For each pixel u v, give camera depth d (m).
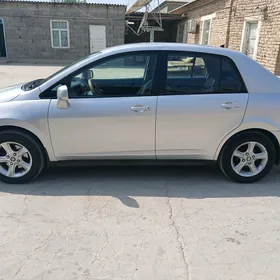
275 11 9.65
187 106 3.15
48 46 19.83
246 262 2.22
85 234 2.50
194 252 2.31
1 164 3.32
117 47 3.30
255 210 2.92
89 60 3.18
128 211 2.85
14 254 2.25
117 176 3.60
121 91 3.19
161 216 2.78
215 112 3.17
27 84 3.62
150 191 3.25
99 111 3.11
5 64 18.61
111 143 3.23
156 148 3.29
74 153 3.26
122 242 2.41
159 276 2.06
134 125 3.16
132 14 21.42
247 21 11.58
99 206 2.93
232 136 3.30
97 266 2.15
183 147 3.30
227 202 3.06
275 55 9.74
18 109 3.09
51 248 2.32
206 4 16.27
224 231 2.58
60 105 3.07
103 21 19.56
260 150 3.41
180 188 3.34
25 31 19.36
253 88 3.24
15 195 3.10
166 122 3.17
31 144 3.19
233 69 3.23
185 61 3.19
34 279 2.02
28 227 2.57
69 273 2.08
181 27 22.33
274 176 3.71
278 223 2.72
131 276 2.06
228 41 13.37
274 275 2.09
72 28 19.53
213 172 3.79
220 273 2.10
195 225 2.65
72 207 2.89
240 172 3.45
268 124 3.25
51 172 3.67
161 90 3.17
